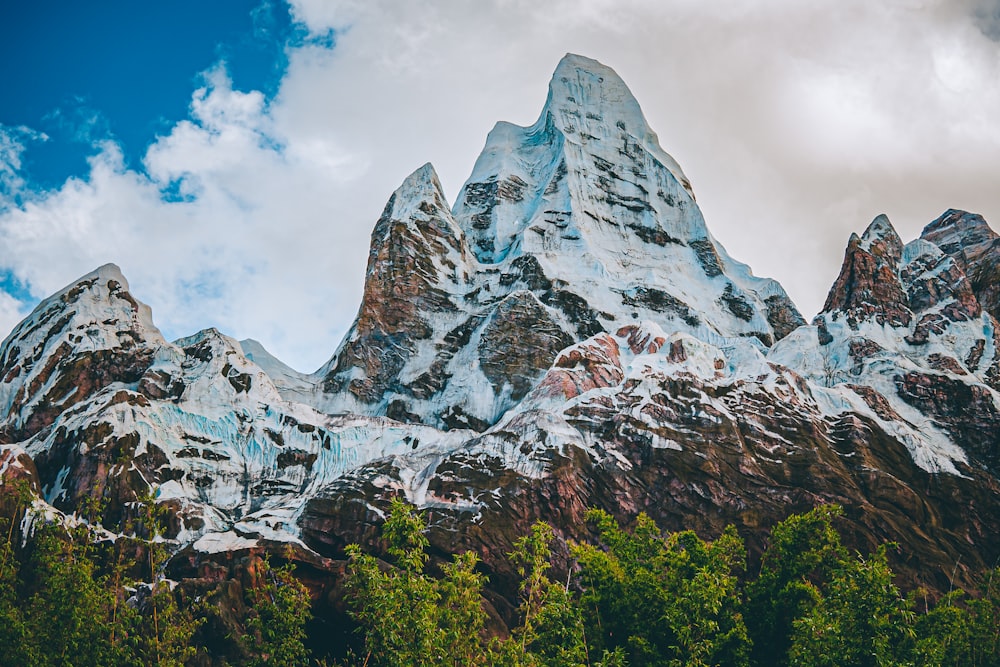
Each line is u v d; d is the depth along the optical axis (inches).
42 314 4628.4
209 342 4598.9
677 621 2357.3
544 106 7249.0
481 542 3474.4
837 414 4379.9
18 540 3196.4
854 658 2215.8
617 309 5595.5
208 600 2994.6
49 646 2242.9
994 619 2714.1
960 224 6279.5
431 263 5866.1
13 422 4207.7
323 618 3142.2
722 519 3772.1
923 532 3900.1
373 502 3595.0
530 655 2194.9
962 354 5137.8
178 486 3956.7
